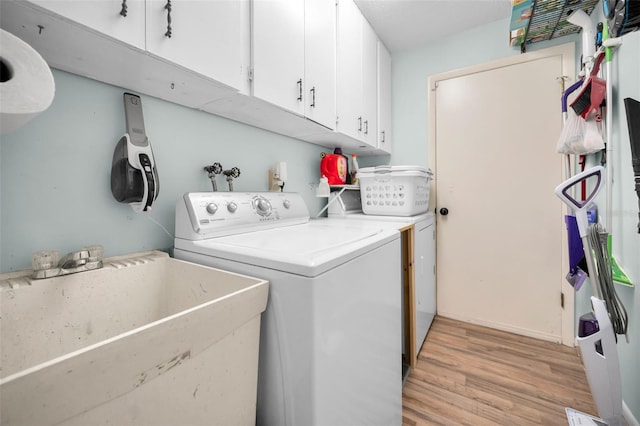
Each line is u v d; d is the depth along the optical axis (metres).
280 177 1.62
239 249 0.86
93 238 0.94
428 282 2.11
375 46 2.19
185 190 1.21
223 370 0.64
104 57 0.78
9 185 0.77
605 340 1.04
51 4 0.58
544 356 1.82
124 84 0.97
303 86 1.35
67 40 0.69
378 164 2.68
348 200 2.19
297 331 0.70
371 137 2.13
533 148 2.05
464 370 1.68
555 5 1.62
